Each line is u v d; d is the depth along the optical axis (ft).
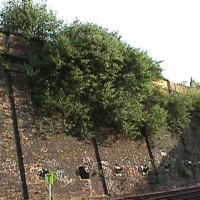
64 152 64.90
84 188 64.69
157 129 82.99
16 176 57.31
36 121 63.72
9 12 71.20
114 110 71.56
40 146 62.13
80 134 68.90
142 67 76.95
